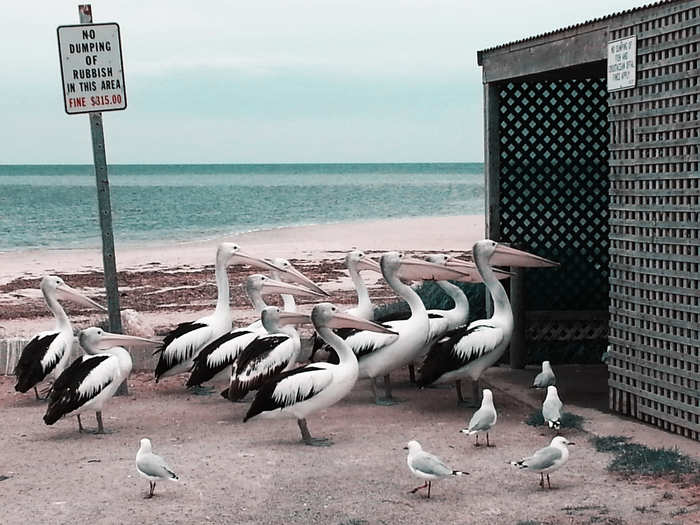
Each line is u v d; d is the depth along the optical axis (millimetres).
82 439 9406
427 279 11227
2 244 38688
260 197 93500
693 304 8148
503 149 12242
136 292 20469
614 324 9328
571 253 12398
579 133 12258
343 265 24594
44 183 172750
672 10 8250
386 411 10289
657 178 8562
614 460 7863
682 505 6773
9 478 8055
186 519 6855
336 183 161000
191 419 10172
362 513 6875
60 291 11414
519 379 11562
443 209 66438
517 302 12094
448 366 9969
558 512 6750
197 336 11414
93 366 9484
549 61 10391
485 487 7402
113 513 7023
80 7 11266
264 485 7617
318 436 9234
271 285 11875
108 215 11586
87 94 11258
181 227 49406
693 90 8047
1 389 12109
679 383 8445
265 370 9938
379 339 10359
